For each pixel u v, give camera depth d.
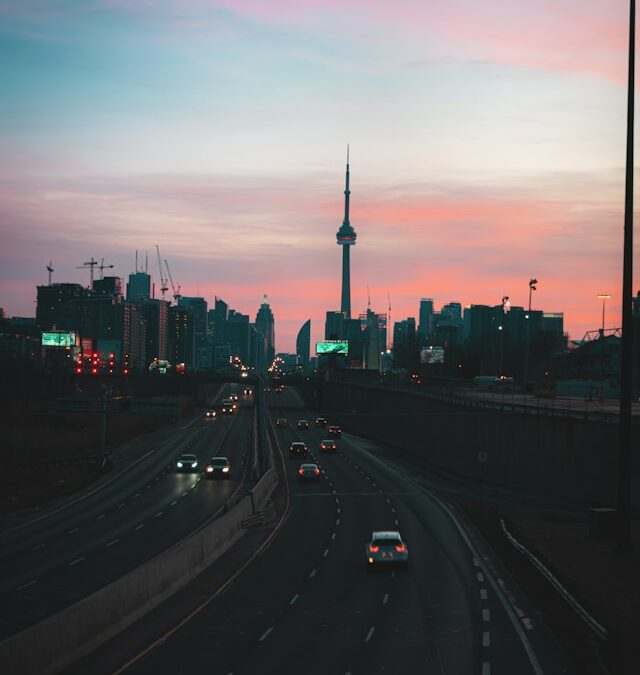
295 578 46.00
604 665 26.48
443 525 66.62
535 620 36.53
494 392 162.75
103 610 33.56
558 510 76.06
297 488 92.12
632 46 50.31
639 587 41.78
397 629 35.03
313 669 29.23
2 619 37.38
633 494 71.00
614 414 78.56
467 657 30.78
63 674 28.56
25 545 60.03
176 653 31.17
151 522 69.44
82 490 95.25
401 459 129.00
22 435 167.00
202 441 159.00
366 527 65.69
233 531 58.47
